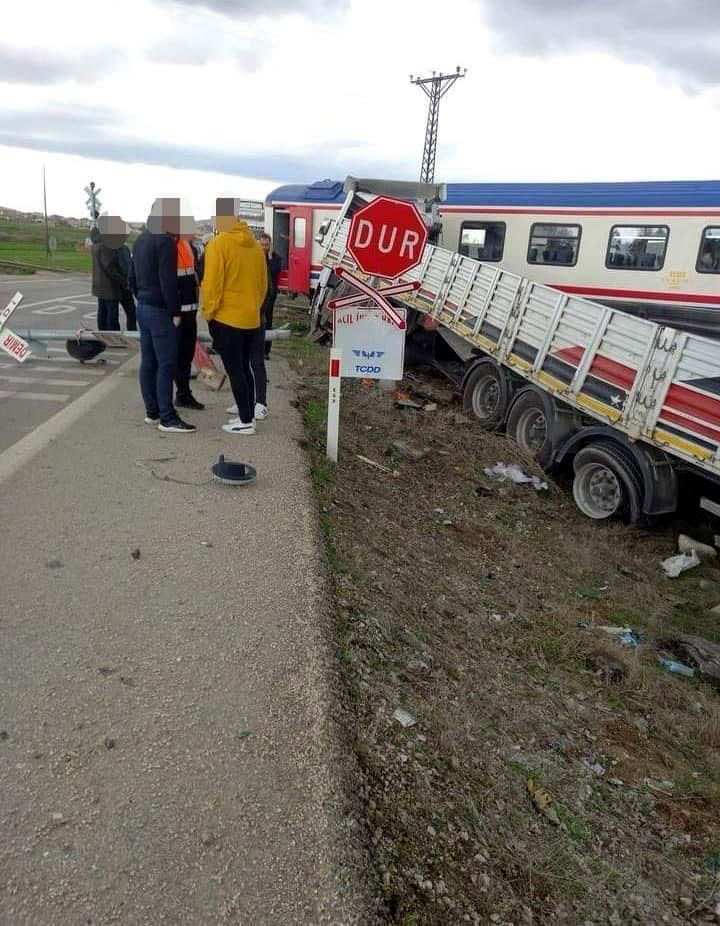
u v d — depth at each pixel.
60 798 2.46
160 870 2.23
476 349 10.52
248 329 6.30
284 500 5.23
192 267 6.91
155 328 6.26
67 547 4.23
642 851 3.09
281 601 3.84
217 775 2.62
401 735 3.15
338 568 4.52
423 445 8.79
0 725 2.77
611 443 7.43
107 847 2.29
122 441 6.26
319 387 10.33
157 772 2.61
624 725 4.08
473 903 2.49
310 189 19.27
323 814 2.50
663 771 3.74
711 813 3.48
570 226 14.16
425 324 11.42
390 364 6.61
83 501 4.91
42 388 8.19
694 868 3.09
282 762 2.72
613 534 7.27
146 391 6.70
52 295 20.42
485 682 4.00
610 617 5.59
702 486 7.27
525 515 7.48
